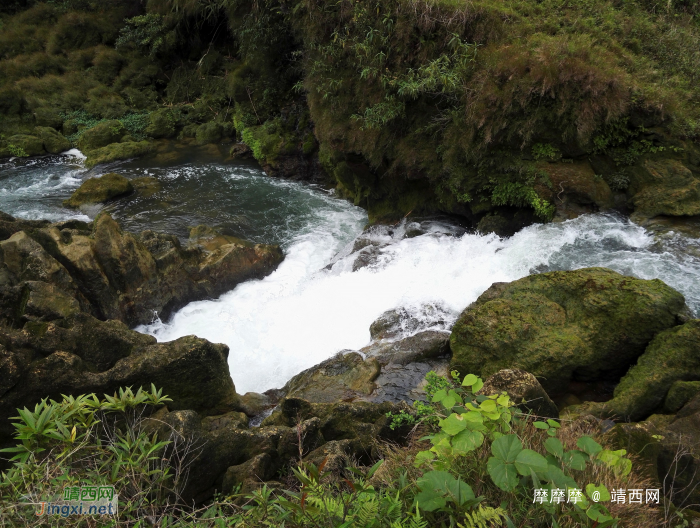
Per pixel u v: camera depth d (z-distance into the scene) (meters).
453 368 6.48
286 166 14.75
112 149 16.38
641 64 10.30
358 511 2.51
